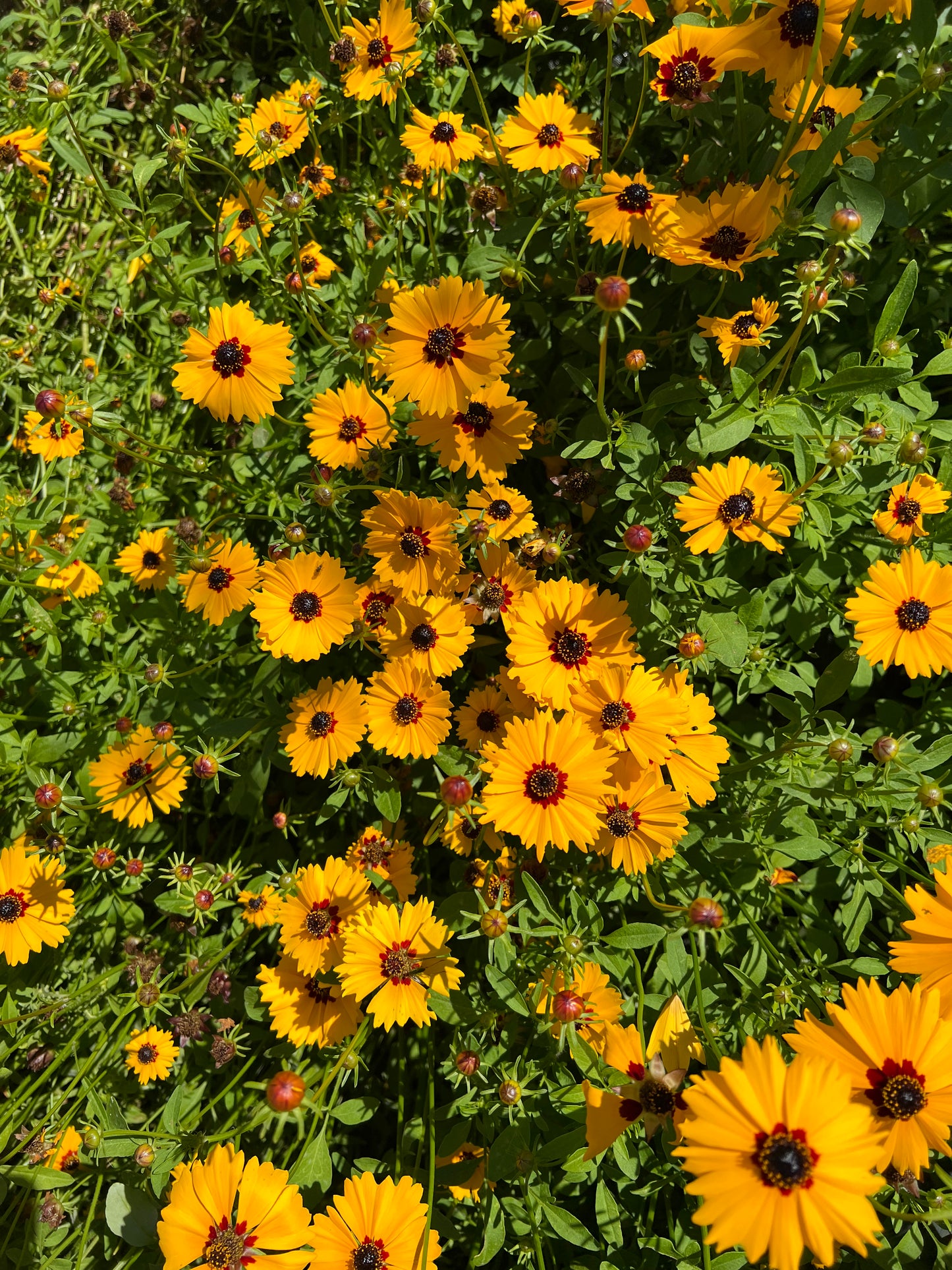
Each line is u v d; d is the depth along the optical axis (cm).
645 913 34
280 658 36
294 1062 34
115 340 45
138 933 39
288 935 32
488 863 33
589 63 40
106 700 41
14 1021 34
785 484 31
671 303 37
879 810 31
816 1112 20
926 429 31
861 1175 19
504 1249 31
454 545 32
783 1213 19
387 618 33
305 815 37
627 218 31
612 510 36
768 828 31
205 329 42
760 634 32
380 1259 26
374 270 36
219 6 50
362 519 33
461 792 26
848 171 29
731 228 31
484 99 43
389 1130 36
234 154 41
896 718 33
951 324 38
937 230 38
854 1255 27
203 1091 35
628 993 30
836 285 29
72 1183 33
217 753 34
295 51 47
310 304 37
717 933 31
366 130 44
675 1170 28
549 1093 28
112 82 48
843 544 33
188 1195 26
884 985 30
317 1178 28
